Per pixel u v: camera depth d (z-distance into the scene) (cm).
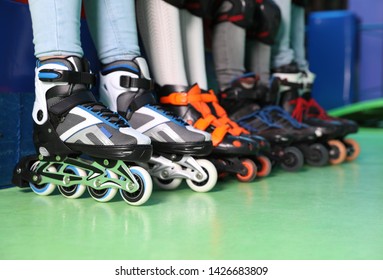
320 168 216
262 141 178
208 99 173
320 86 515
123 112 149
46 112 135
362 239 105
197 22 181
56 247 97
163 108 154
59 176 139
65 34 131
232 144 162
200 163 153
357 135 404
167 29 166
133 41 148
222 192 156
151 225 114
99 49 150
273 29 209
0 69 151
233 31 195
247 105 203
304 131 210
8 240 102
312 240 104
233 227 113
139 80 148
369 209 134
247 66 221
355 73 546
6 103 154
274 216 125
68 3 131
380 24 535
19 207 131
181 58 169
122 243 100
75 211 127
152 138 151
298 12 254
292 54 233
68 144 134
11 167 157
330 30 509
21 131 159
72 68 133
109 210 128
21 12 157
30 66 162
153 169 154
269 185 170
